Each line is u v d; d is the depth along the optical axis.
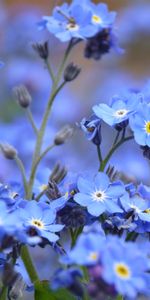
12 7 0.51
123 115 0.17
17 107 0.37
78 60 0.52
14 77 0.37
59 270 0.15
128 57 0.51
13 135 0.31
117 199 0.17
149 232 0.18
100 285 0.14
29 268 0.18
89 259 0.14
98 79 0.50
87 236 0.14
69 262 0.14
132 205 0.17
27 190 0.19
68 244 0.21
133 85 0.45
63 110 0.38
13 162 0.30
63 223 0.17
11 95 0.37
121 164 0.32
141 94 0.18
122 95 0.18
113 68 0.51
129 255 0.14
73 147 0.34
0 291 0.17
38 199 0.18
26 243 0.16
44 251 0.28
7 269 0.16
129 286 0.14
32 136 0.31
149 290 0.15
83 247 0.14
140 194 0.17
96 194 0.17
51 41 0.45
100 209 0.17
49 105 0.20
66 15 0.20
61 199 0.17
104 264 0.14
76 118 0.38
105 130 0.35
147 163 0.33
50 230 0.17
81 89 0.50
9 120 0.37
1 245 0.15
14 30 0.42
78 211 0.17
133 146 0.33
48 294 0.17
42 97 0.37
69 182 0.18
